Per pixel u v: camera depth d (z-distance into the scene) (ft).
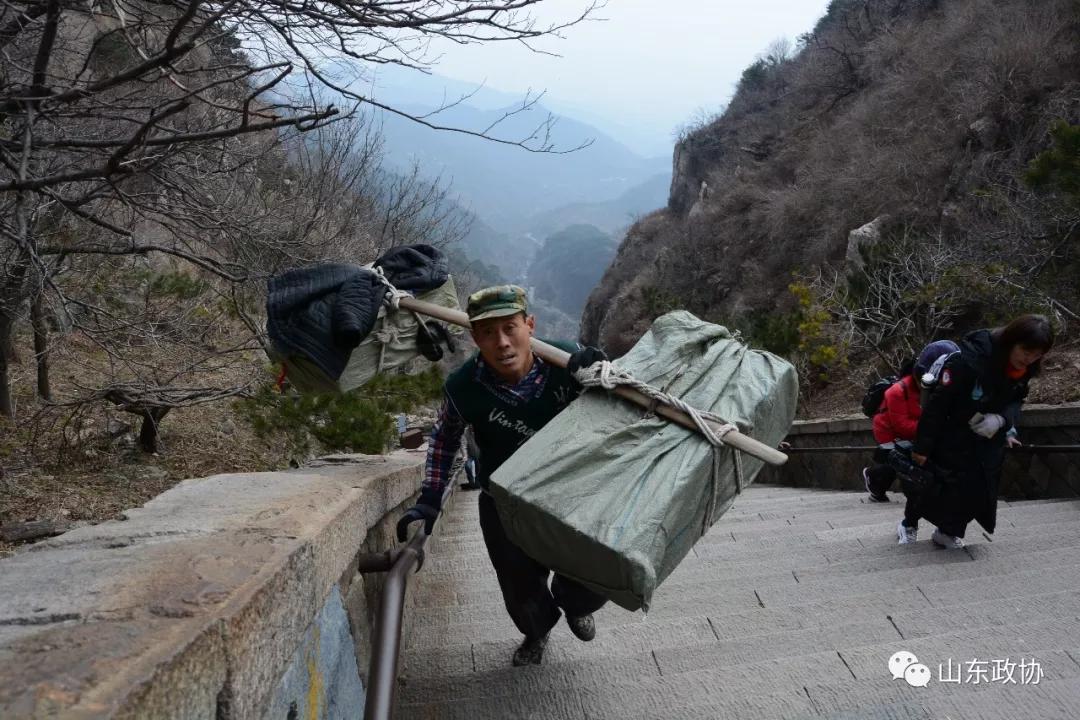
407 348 12.41
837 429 37.55
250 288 24.07
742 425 9.58
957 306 43.29
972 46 71.97
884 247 49.14
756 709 11.14
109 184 15.52
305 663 7.44
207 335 28.37
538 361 10.75
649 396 9.63
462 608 17.01
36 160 17.90
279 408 26.50
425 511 11.09
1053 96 55.36
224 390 25.34
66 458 23.70
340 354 11.60
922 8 104.78
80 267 22.94
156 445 26.25
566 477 8.95
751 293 88.79
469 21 15.35
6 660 4.54
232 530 7.68
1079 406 23.76
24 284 18.93
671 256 119.44
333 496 9.80
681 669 12.75
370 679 7.81
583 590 11.73
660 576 9.12
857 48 114.42
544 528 8.77
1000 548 18.56
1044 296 34.73
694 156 159.22
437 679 12.76
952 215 54.80
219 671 5.27
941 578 17.01
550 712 11.43
